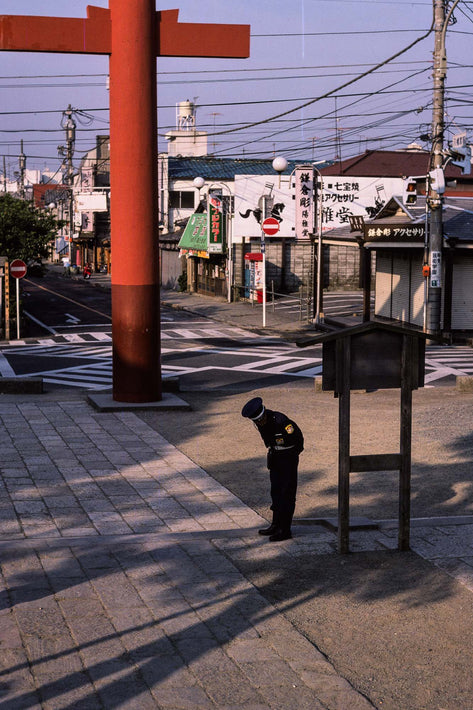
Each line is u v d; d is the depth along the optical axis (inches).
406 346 317.1
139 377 689.0
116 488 435.2
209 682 221.6
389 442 535.8
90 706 208.8
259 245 1950.1
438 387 825.5
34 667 228.7
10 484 439.8
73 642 244.7
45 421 623.5
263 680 222.7
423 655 239.3
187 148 2891.2
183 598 279.6
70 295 2317.9
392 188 1899.6
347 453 319.0
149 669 228.5
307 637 250.7
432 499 411.5
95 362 1077.8
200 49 674.8
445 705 212.1
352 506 399.5
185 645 243.3
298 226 1496.1
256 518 383.2
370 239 1203.9
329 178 1871.3
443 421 607.8
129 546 335.3
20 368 1028.5
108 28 657.0
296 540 342.6
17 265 1355.8
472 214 1251.8
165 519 381.1
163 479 455.2
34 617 262.2
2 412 658.8
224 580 296.8
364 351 315.0
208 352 1157.1
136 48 655.1
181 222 2598.4
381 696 216.5
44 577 298.7
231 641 246.2
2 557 320.5
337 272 2078.0
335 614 267.3
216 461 499.2
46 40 645.9
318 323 1439.5
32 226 1734.7
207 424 618.5
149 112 668.1
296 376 949.2
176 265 2407.7
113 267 695.1
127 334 687.1
